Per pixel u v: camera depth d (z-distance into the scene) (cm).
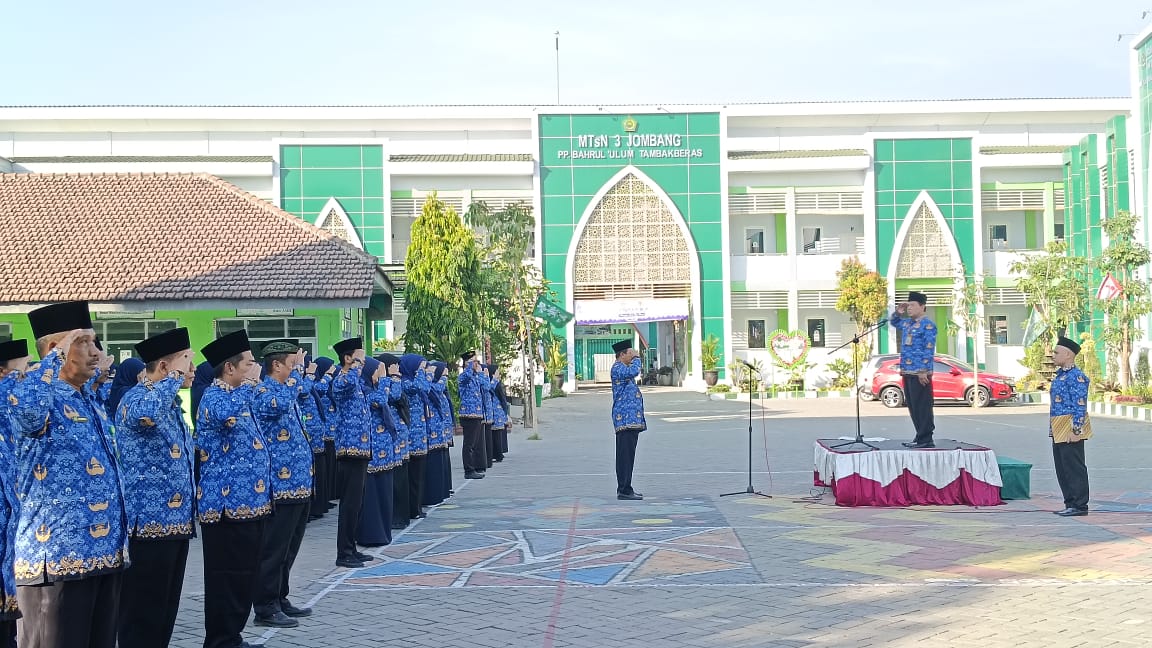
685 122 4388
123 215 2122
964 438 2122
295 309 1988
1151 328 3244
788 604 780
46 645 517
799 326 4453
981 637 679
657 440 2252
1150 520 1130
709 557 969
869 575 877
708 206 4384
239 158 4303
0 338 1948
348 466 959
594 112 4372
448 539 1094
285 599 784
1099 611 742
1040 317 3888
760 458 1855
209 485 685
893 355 3344
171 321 2002
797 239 4475
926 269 4350
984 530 1080
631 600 805
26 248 1992
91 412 546
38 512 518
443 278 2444
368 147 4306
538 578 895
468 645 689
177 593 648
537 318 2988
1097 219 3866
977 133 4344
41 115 4325
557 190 4362
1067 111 4556
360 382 970
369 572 933
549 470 1756
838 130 4628
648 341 5272
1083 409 1168
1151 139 3253
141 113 4369
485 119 4516
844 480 1266
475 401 1675
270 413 762
